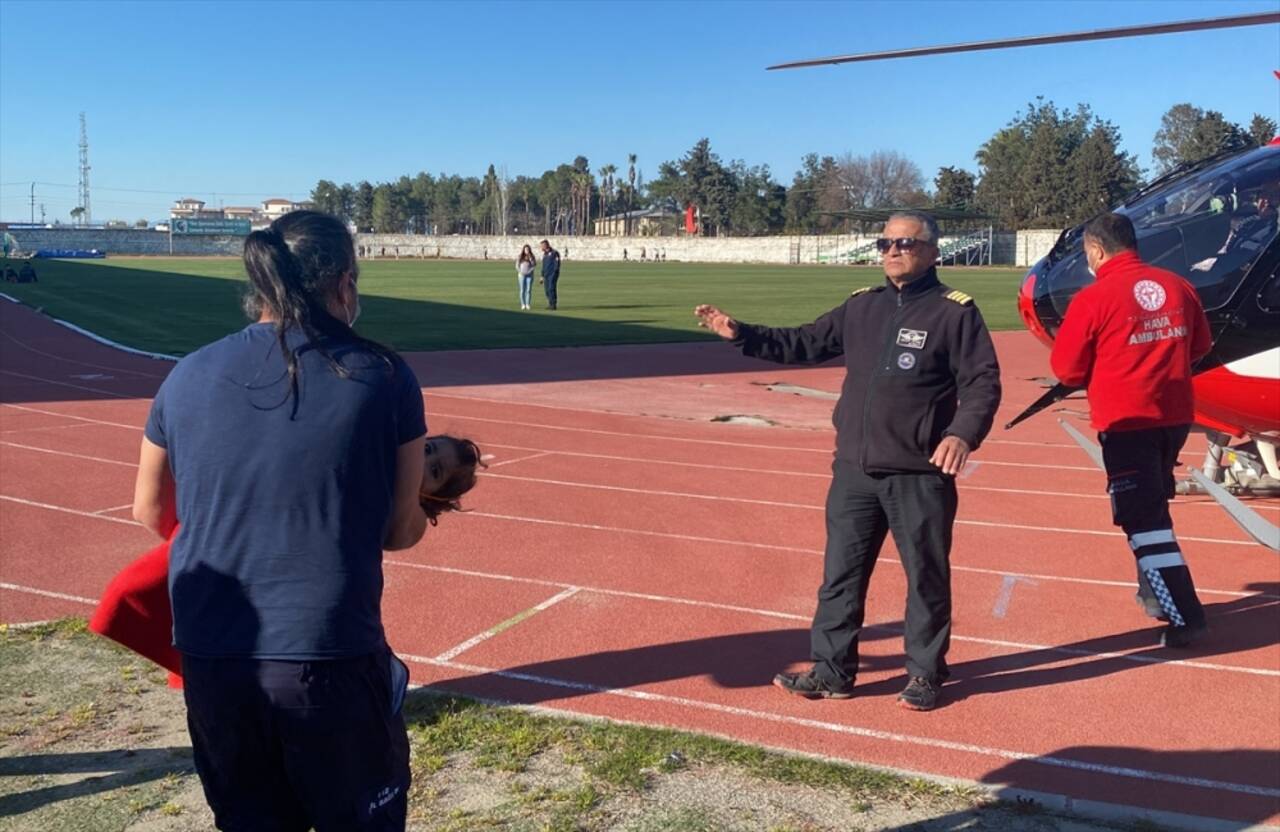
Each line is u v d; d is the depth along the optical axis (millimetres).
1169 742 4953
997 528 8688
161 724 4957
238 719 2598
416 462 2732
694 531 8453
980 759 4762
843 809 4250
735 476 10492
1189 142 98750
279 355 2586
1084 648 6145
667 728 4938
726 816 4176
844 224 113625
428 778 4441
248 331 2670
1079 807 4289
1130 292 5945
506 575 7270
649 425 13398
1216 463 9531
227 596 2553
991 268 76750
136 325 26344
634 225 140625
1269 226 7906
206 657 2561
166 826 4102
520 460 11102
